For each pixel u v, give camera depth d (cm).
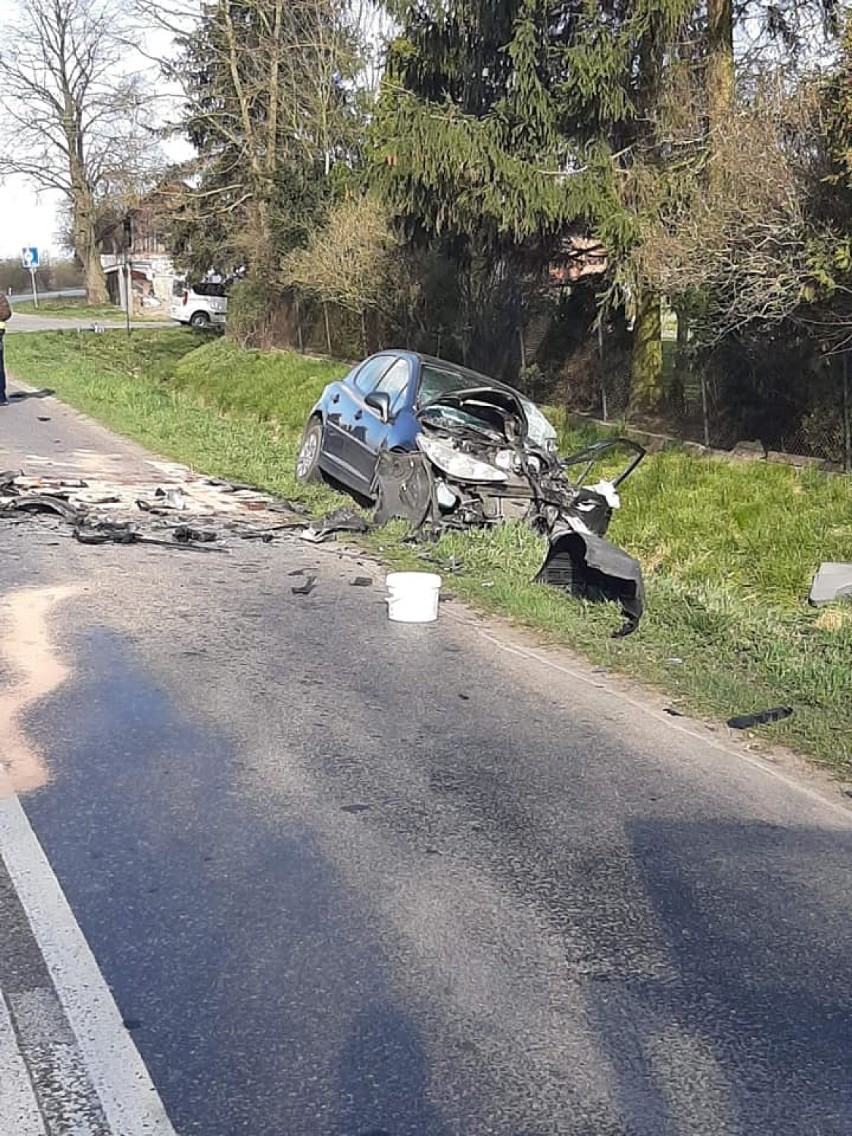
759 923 429
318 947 398
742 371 1388
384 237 2198
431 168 1502
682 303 1373
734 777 571
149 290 6719
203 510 1215
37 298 6869
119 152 4216
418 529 1090
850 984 391
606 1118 319
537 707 661
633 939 414
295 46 3088
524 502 1111
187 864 453
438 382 1211
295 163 3009
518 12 1520
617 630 822
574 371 1761
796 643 825
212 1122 312
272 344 2908
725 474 1304
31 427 1783
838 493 1180
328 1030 353
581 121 1523
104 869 446
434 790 537
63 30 5638
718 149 1298
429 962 392
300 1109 318
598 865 470
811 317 1202
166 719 611
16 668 682
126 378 2678
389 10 1659
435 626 820
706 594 941
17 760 549
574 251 1698
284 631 790
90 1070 330
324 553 1039
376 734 605
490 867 463
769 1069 344
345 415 1288
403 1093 326
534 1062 342
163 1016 356
